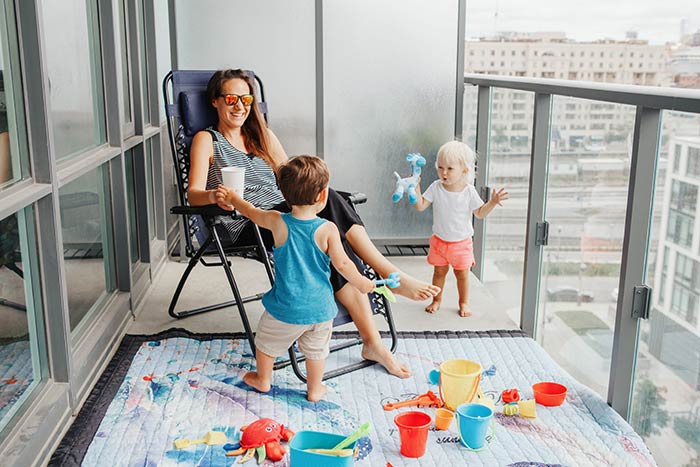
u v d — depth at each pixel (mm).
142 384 2643
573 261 2916
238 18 4305
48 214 2260
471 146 4398
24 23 2148
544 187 3203
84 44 2895
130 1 3578
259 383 2602
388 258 4488
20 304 2168
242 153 3322
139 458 2176
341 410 2496
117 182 3189
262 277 3988
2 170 2049
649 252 2363
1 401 2020
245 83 3271
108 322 2924
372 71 4422
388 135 4512
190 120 3303
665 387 2268
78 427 2330
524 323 3357
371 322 2770
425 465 2160
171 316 3385
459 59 4438
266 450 2188
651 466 2176
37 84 2188
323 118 4453
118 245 3254
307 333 2514
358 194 2979
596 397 2580
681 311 2150
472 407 2348
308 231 2443
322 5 4320
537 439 2314
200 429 2352
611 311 2609
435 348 3018
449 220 3391
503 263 3783
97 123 3064
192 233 3238
